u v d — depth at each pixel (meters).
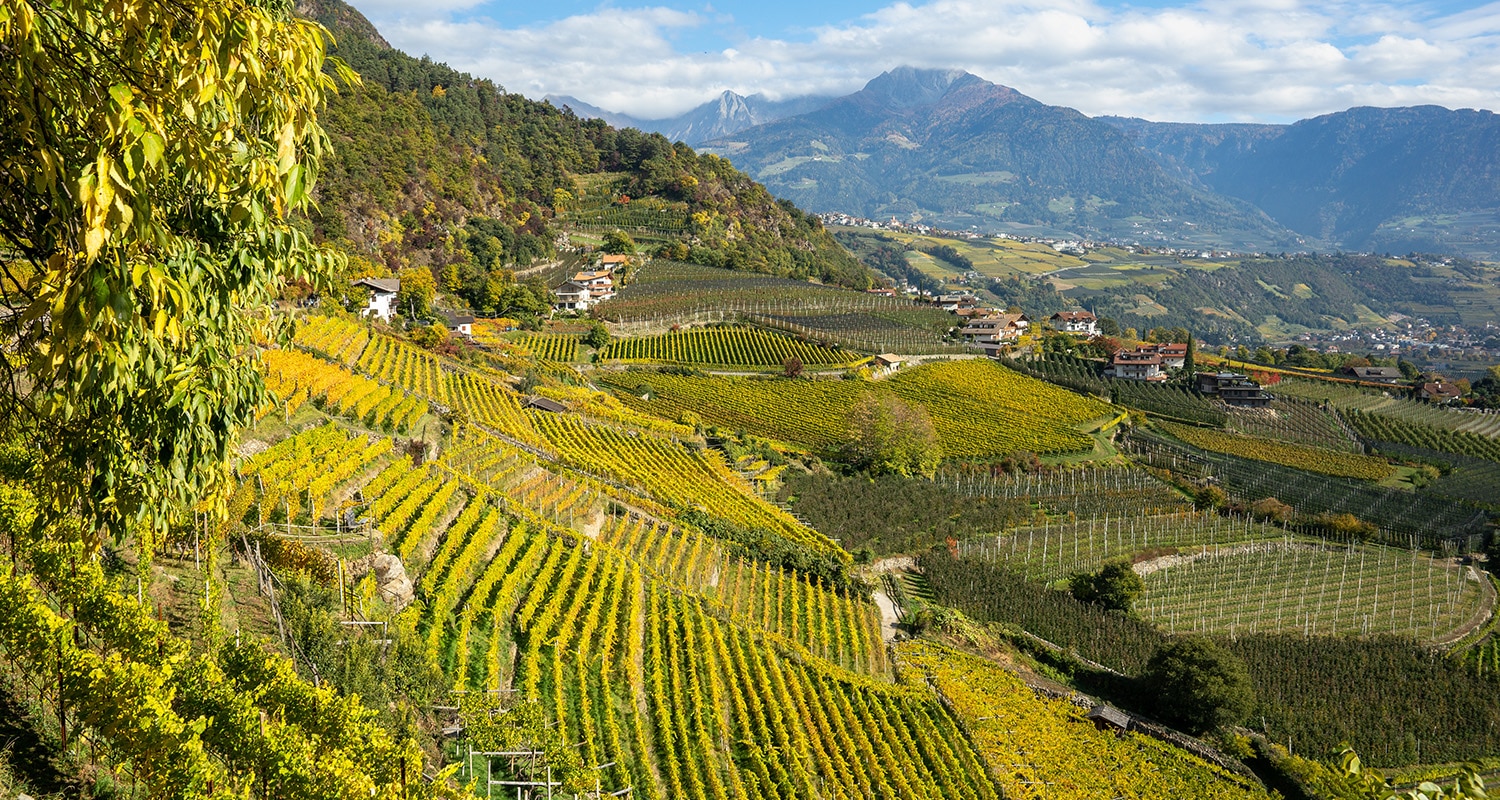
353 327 100.50
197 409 10.84
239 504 38.50
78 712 20.67
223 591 33.62
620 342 162.25
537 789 34.56
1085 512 108.94
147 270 9.04
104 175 8.33
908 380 155.75
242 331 12.36
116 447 10.66
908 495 106.12
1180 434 149.62
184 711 23.58
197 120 9.73
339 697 28.03
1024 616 78.12
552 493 69.12
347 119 182.88
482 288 167.00
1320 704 69.75
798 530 86.06
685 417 122.06
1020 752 56.41
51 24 9.10
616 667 47.97
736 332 169.88
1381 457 145.62
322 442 53.12
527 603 48.19
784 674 56.53
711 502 86.25
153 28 9.68
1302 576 95.25
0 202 10.29
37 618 20.94
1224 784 57.16
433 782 27.42
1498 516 117.44
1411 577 96.94
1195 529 105.69
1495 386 199.25
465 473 63.75
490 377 111.19
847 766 48.84
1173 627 81.56
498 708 36.75
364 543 43.66
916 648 69.19
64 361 9.41
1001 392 155.12
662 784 41.72
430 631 41.84
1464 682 74.81
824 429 127.25
